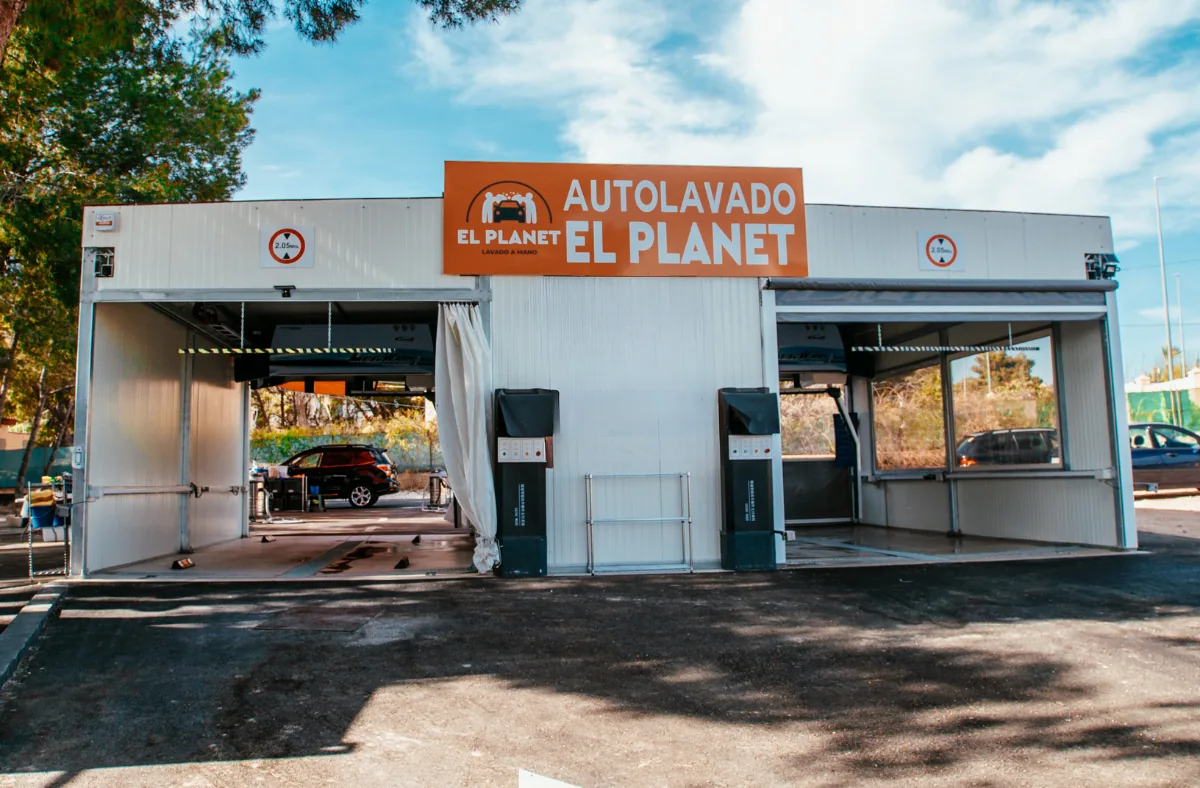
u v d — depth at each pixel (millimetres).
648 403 9062
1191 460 18328
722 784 3508
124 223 8844
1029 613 6586
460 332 8781
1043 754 3775
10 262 16875
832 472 15094
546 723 4258
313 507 21750
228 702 4578
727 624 6348
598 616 6648
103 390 8945
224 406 13031
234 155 19797
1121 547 9797
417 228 9000
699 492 9047
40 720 4289
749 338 9266
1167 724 4133
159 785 3492
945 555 9734
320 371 12531
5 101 14773
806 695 4664
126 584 8203
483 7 8727
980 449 12078
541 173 9133
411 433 33344
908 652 5512
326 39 8914
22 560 10875
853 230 9602
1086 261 10164
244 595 7574
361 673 5113
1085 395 10336
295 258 8875
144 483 10023
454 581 8258
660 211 9258
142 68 16031
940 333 12922
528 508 8516
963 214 9906
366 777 3584
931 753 3809
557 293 9062
